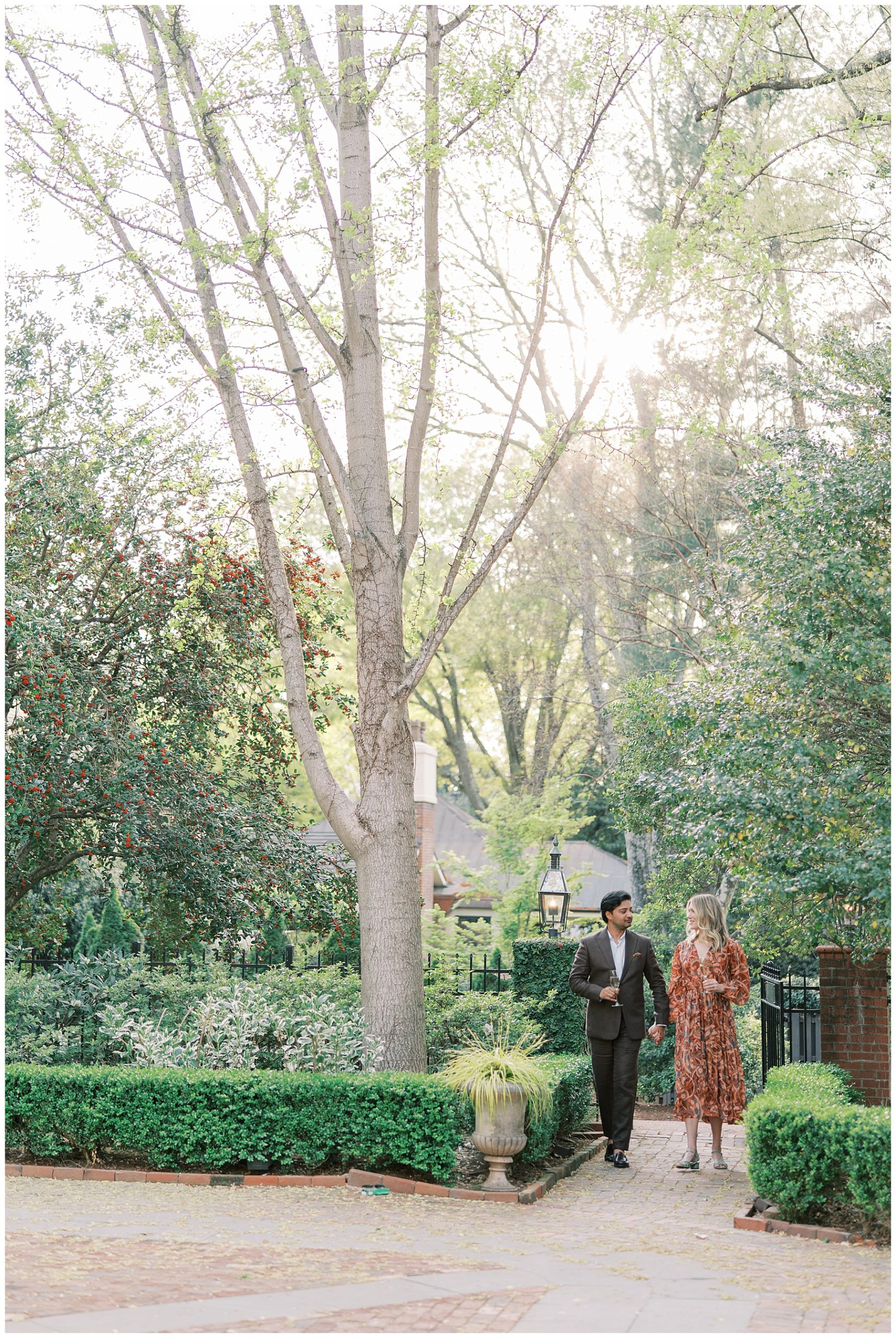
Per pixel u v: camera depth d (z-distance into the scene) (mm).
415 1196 7012
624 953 8562
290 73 8852
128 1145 7660
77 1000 9602
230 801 11930
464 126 9188
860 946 7836
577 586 23609
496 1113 7129
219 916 11641
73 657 11133
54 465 11180
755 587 8242
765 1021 11477
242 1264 5148
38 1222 5910
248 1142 7473
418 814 23234
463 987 10641
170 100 10117
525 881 19797
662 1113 13555
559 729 29484
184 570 11477
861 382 9289
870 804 7160
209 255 9102
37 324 11320
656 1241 5793
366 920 9141
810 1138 6094
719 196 9227
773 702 7762
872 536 7773
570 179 9281
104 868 12039
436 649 9234
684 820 8117
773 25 10586
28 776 10125
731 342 17516
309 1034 8398
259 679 12492
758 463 8844
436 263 9812
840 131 12695
